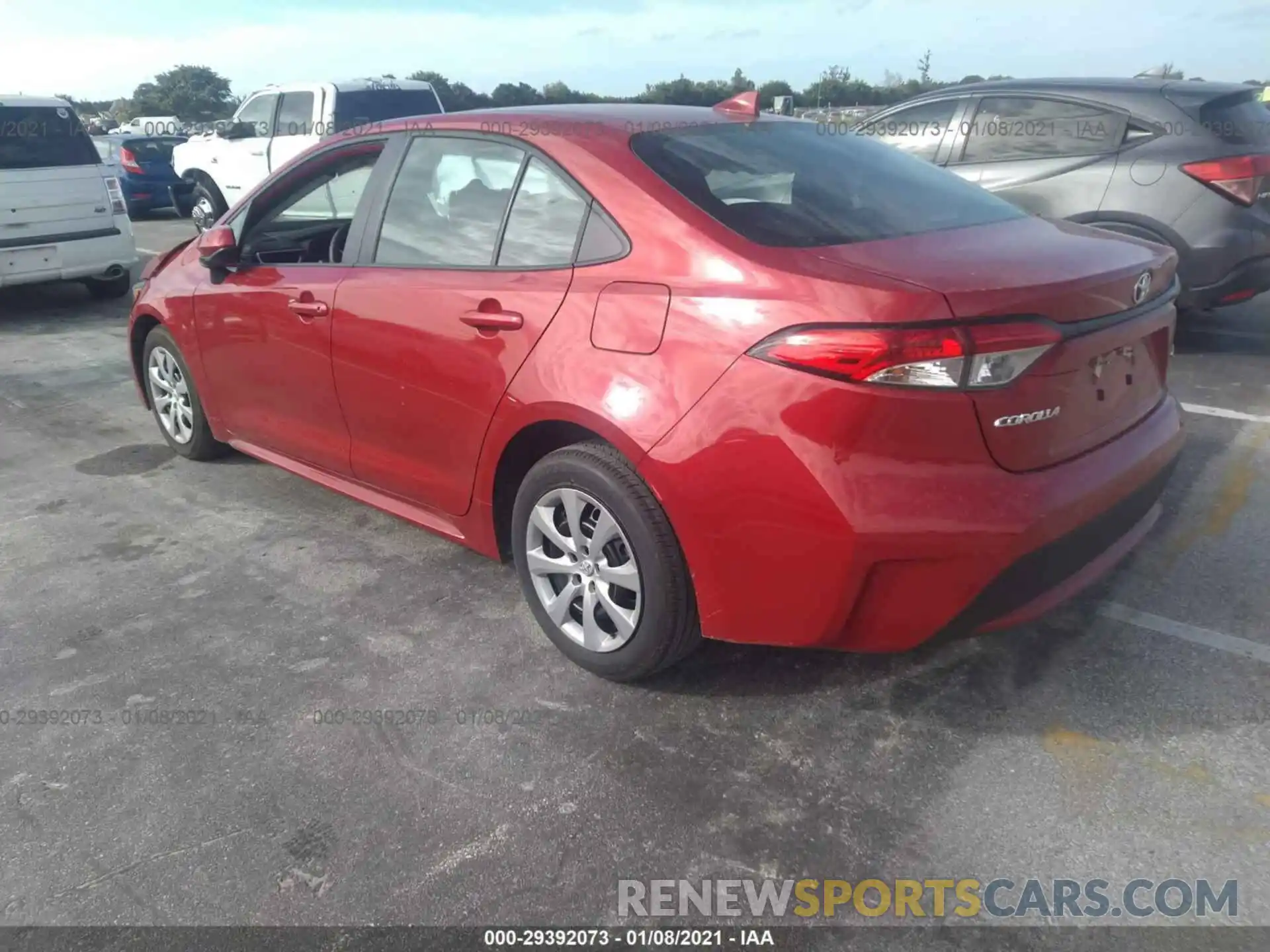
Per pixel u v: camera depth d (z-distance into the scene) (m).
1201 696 2.89
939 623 2.53
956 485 2.41
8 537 4.27
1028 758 2.66
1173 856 2.33
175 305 4.63
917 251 2.67
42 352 7.59
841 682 3.03
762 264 2.58
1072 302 2.53
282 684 3.12
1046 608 2.68
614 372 2.76
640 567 2.80
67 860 2.43
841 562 2.45
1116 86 6.36
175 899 2.30
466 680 3.11
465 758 2.75
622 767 2.69
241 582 3.81
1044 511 2.48
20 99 8.52
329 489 4.30
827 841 2.41
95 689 3.13
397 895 2.30
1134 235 6.23
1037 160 6.54
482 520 3.38
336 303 3.67
